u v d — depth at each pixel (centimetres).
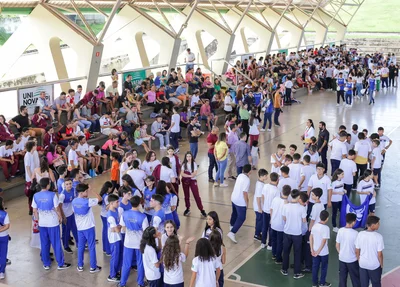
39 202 900
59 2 2016
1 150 1301
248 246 1033
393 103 2711
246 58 2872
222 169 1386
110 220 852
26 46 1930
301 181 1078
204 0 2780
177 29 2786
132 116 1772
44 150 1361
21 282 878
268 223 1001
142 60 2388
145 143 1747
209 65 2716
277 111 2153
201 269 669
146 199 947
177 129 1730
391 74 3312
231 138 1449
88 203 890
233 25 3191
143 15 2320
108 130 1664
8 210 1227
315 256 834
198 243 670
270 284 877
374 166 1330
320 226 826
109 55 2722
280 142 1880
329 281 886
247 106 1994
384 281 888
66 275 905
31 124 1493
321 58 3419
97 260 963
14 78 2303
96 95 1744
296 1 3919
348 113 2419
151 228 748
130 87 1952
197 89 2167
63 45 2562
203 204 1267
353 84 2778
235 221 1077
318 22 4053
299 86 3005
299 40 3650
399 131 2042
